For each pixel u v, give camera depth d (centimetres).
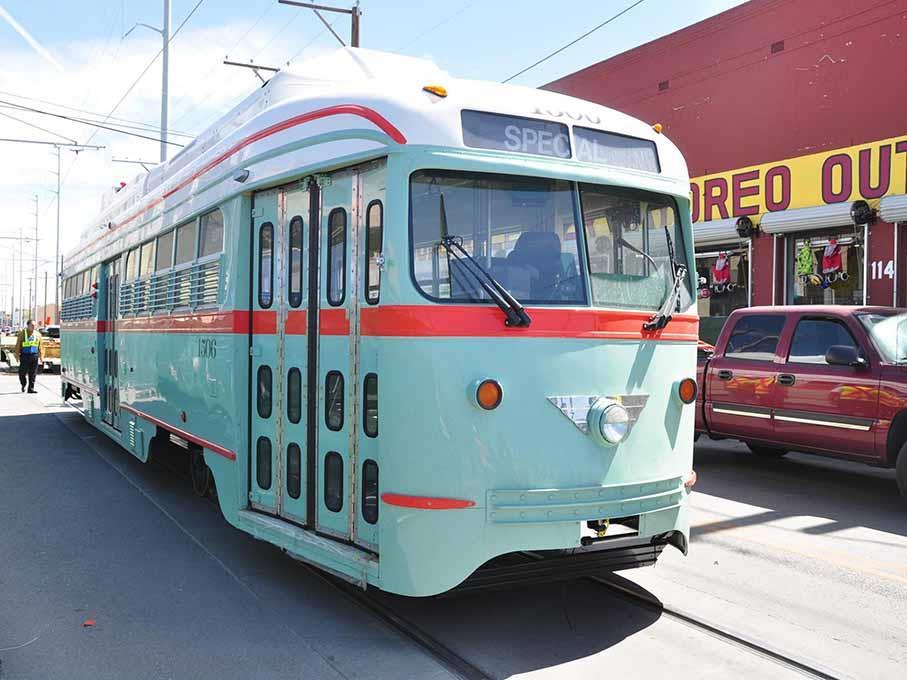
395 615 506
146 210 912
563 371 452
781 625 491
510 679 414
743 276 1595
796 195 1459
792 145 1462
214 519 768
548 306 454
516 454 438
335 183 502
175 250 780
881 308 897
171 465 1045
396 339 443
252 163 582
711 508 803
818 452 878
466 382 435
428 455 434
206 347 661
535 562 462
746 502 830
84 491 897
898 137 1300
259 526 555
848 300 1405
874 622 497
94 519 767
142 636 477
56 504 831
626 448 468
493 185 463
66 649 459
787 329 925
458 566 430
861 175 1352
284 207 554
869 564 616
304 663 437
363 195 479
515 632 477
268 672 426
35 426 1468
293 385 539
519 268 461
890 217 1284
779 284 1498
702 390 1012
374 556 461
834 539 688
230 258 612
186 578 587
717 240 1596
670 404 496
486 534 432
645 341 485
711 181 1614
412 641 466
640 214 515
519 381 442
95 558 638
